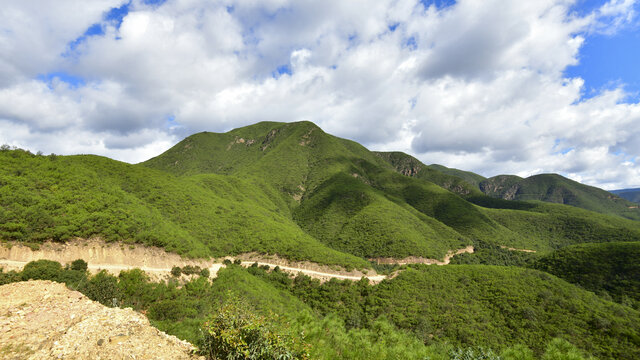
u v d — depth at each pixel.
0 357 7.66
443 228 138.25
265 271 69.88
